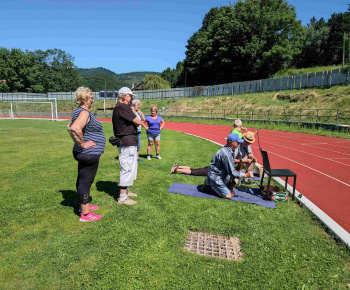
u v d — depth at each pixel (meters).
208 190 5.44
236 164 6.00
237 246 3.55
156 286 2.71
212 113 35.09
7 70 73.00
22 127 21.34
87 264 3.01
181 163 8.09
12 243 3.37
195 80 71.38
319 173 7.81
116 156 9.13
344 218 4.60
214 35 60.31
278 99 31.67
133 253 3.23
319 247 3.56
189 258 3.20
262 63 50.69
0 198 4.86
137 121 4.50
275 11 52.72
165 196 5.15
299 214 4.60
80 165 3.87
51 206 4.54
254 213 4.52
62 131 18.06
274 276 2.94
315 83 30.39
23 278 2.76
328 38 63.09
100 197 5.01
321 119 21.44
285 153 11.23
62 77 89.81
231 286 2.76
